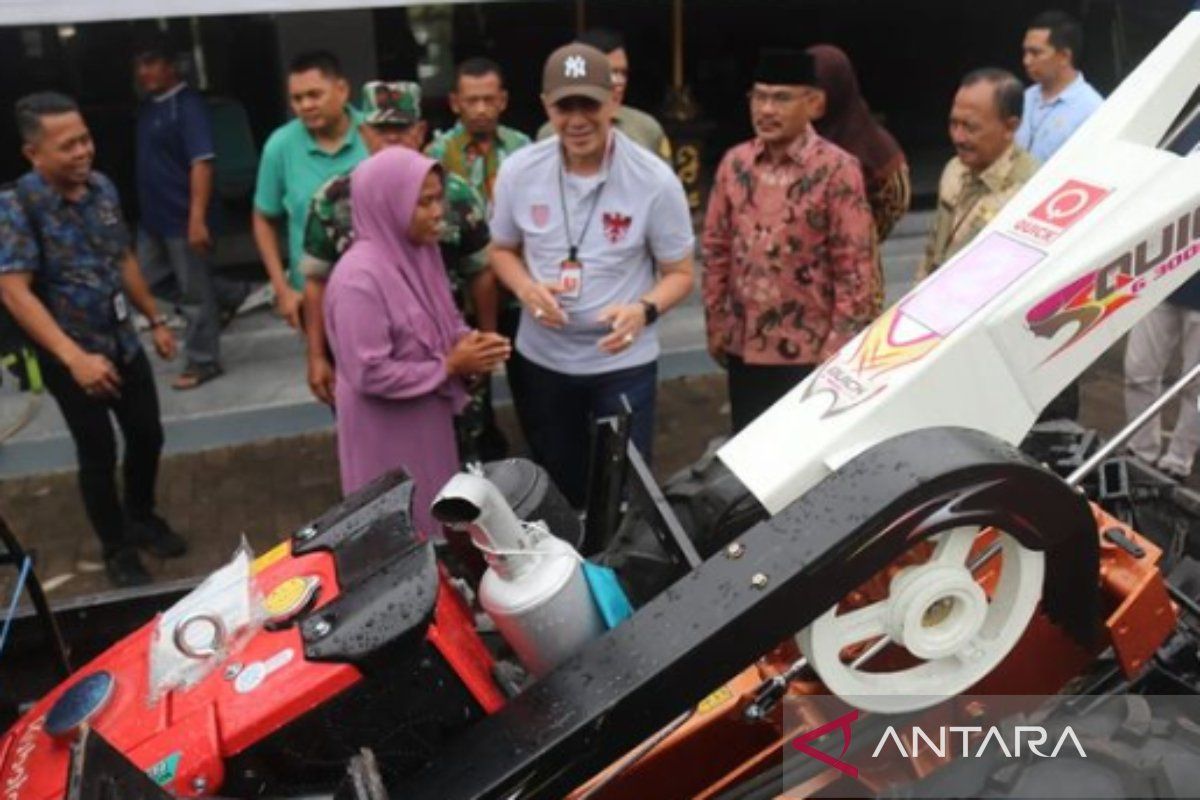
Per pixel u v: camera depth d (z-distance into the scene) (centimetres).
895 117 976
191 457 529
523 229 378
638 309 362
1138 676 196
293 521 473
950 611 166
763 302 380
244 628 192
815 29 935
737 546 159
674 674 152
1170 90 202
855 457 159
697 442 530
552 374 384
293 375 601
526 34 834
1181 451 395
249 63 747
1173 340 401
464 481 172
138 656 204
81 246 380
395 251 325
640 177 364
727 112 927
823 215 365
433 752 183
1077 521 160
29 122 363
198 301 581
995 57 968
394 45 780
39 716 205
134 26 734
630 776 188
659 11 881
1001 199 359
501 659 241
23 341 385
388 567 185
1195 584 234
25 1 452
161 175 567
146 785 157
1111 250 179
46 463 523
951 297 186
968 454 152
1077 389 367
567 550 180
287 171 461
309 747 180
